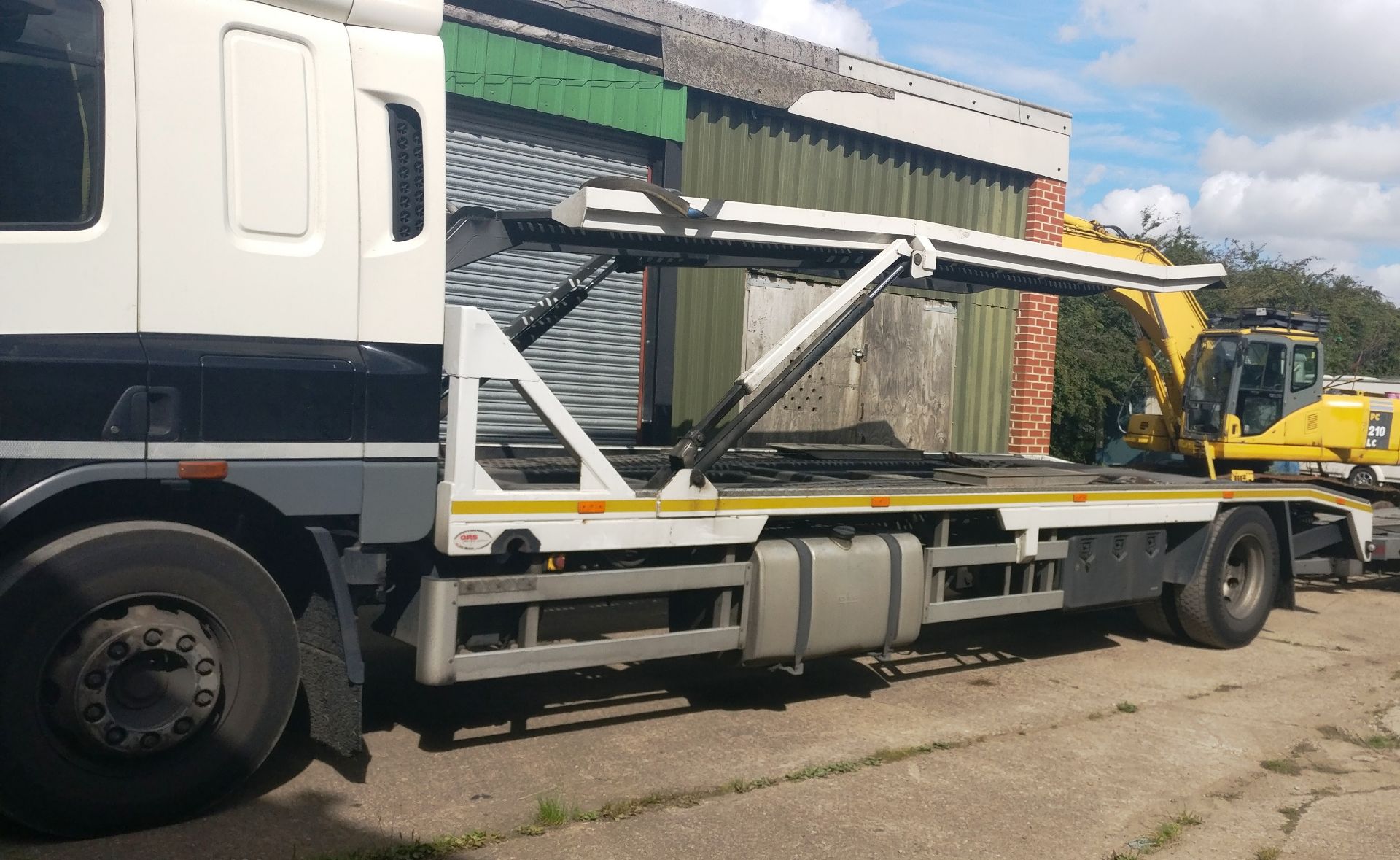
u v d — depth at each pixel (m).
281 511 4.18
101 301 3.80
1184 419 13.54
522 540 4.69
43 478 3.68
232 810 4.16
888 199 11.69
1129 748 5.62
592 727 5.47
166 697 3.89
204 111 3.99
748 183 10.61
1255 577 8.36
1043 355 13.20
